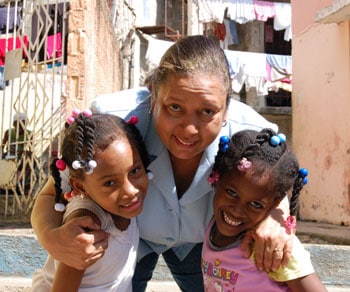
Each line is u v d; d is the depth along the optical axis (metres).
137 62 11.25
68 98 5.19
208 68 1.64
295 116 8.09
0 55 8.32
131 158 1.69
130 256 1.91
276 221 1.77
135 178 1.72
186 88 1.61
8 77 5.91
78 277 1.75
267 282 1.80
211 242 1.96
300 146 7.88
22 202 5.82
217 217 1.86
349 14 6.24
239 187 1.74
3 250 3.20
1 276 3.19
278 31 13.88
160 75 1.70
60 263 1.77
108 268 1.83
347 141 6.47
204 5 11.72
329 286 3.29
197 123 1.66
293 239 1.78
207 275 1.97
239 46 13.58
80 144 1.65
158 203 2.02
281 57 12.18
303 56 7.80
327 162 7.02
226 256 1.87
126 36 10.49
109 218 1.80
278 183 1.75
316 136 7.36
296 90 8.03
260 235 1.73
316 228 5.99
